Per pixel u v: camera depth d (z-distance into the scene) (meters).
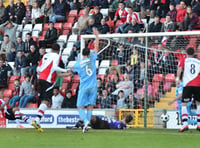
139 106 31.80
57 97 32.84
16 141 17.42
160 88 32.09
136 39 33.50
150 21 39.59
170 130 25.80
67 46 41.66
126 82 32.09
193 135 21.17
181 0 39.84
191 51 23.11
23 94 35.72
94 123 25.08
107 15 43.28
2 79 38.25
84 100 22.20
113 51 34.59
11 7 47.00
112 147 15.06
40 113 22.69
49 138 18.77
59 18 44.00
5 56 41.44
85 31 40.88
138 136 19.95
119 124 25.62
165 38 33.44
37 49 39.41
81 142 16.91
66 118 29.36
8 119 28.30
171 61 32.31
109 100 32.31
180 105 27.94
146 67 30.38
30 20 46.19
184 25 35.78
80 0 45.22
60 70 22.41
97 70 34.59
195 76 23.05
